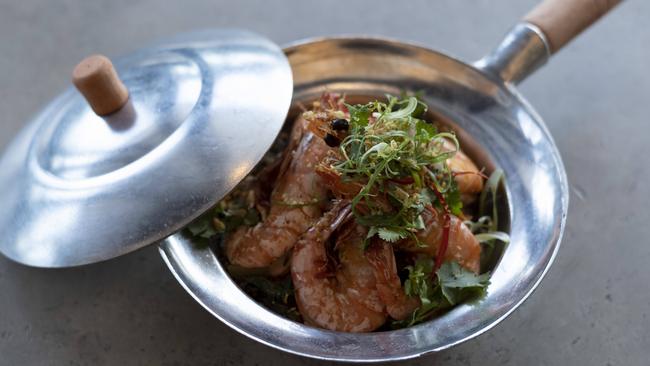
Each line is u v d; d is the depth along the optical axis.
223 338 0.50
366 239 0.45
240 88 0.46
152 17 0.72
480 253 0.48
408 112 0.46
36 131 0.52
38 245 0.45
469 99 0.53
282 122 0.45
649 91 0.63
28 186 0.48
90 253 0.43
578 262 0.53
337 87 0.54
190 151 0.44
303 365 0.49
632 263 0.53
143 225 0.43
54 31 0.71
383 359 0.41
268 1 0.73
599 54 0.65
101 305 0.53
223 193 0.43
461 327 0.43
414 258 0.47
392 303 0.45
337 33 0.70
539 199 0.48
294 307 0.48
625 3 0.69
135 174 0.44
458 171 0.49
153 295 0.53
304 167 0.48
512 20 0.70
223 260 0.49
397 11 0.72
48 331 0.52
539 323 0.51
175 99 0.46
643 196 0.57
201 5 0.73
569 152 0.59
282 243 0.48
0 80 0.67
